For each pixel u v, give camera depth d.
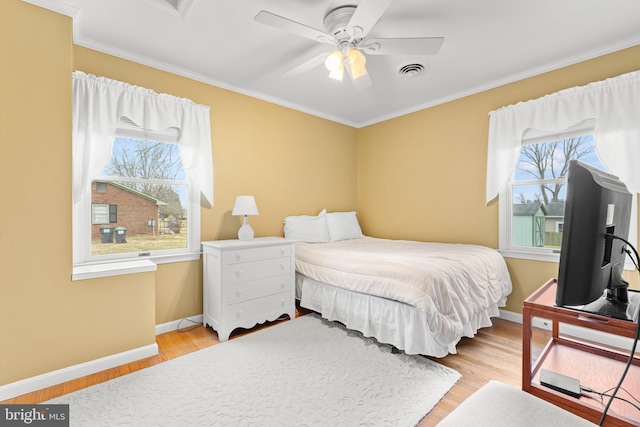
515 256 2.82
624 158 2.19
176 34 2.16
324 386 1.74
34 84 1.72
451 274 2.06
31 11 1.71
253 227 3.22
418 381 1.78
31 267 1.72
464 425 0.77
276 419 1.47
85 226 2.23
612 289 1.11
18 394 1.66
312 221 3.50
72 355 1.85
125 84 2.33
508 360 2.05
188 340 2.39
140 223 2.54
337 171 4.13
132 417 1.48
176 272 2.65
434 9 1.88
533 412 0.81
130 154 2.49
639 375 1.09
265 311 2.64
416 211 3.67
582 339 2.39
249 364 1.99
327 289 2.67
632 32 2.12
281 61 2.55
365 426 1.42
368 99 3.41
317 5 1.83
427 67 2.63
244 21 2.02
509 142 2.80
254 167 3.22
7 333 1.65
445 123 3.37
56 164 1.79
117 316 2.02
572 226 0.90
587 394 0.98
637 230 2.15
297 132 3.63
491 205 3.00
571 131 2.53
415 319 2.00
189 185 2.78
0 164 1.63
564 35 2.16
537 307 1.04
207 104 2.86
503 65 2.61
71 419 1.47
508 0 1.80
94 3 1.83
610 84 2.25
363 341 2.32
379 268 2.21
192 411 1.53
